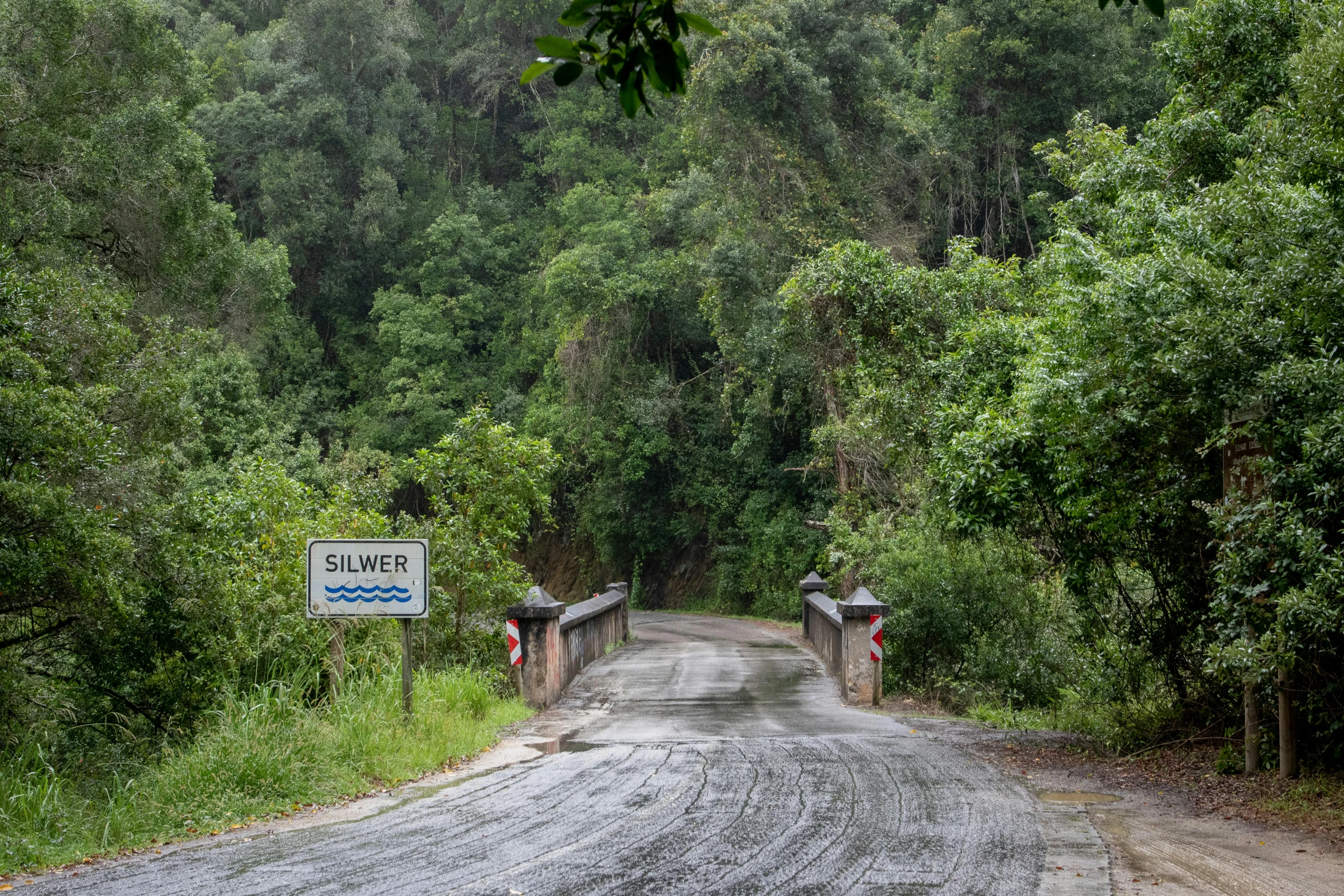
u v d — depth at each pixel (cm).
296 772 786
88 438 946
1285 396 680
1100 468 858
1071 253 984
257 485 1366
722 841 603
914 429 1415
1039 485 906
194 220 2475
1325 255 684
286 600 1187
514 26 6222
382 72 5647
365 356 5269
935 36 4078
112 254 2366
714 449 4400
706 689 1555
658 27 269
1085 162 1373
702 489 4341
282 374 5050
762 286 3312
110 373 1141
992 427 922
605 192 5066
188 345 1289
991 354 1235
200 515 1132
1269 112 962
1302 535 643
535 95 6025
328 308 5431
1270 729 794
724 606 4212
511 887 518
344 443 5019
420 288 5428
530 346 5062
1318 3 1058
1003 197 3825
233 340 3547
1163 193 1103
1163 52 1238
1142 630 988
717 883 517
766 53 3284
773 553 3819
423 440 4891
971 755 913
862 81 3562
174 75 2461
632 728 1136
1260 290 702
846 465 2903
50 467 940
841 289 1509
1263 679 698
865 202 3472
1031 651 1431
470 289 5278
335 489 1455
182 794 743
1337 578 615
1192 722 938
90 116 2272
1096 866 543
